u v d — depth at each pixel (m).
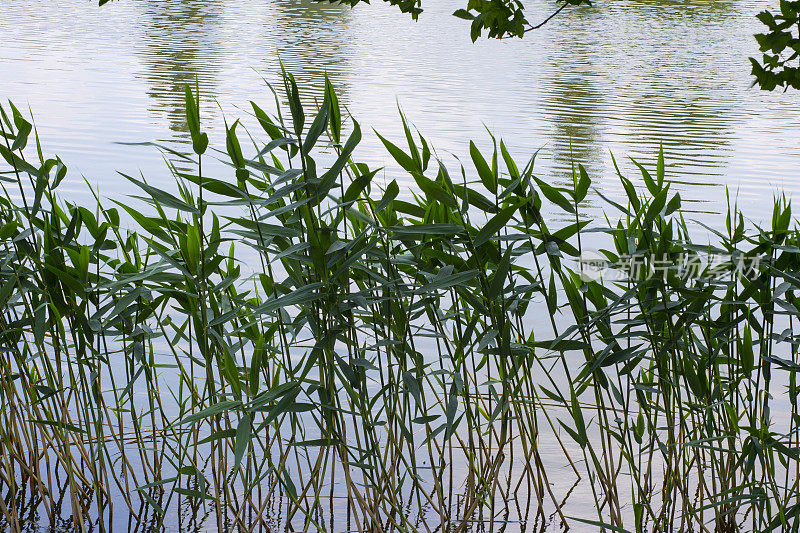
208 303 3.25
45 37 18.75
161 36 19.56
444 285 2.78
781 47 2.74
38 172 2.95
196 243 2.73
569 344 2.99
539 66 17.53
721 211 8.11
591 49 20.42
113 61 15.92
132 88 13.47
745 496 2.87
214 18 23.09
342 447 3.04
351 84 14.48
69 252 3.05
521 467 3.74
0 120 2.88
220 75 14.88
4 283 3.09
